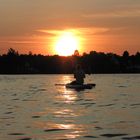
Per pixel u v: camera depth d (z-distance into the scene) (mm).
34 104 42656
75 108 38438
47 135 23844
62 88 72938
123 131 24906
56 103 43781
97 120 29766
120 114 33219
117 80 116562
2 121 29453
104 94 56719
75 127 26625
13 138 22969
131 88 71250
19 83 98500
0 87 78812
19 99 49062
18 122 28953
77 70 70375
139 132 24531
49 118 31031
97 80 117000
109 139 22625
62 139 22734
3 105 41625
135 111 35281
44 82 105062
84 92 61250
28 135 23859
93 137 23219
